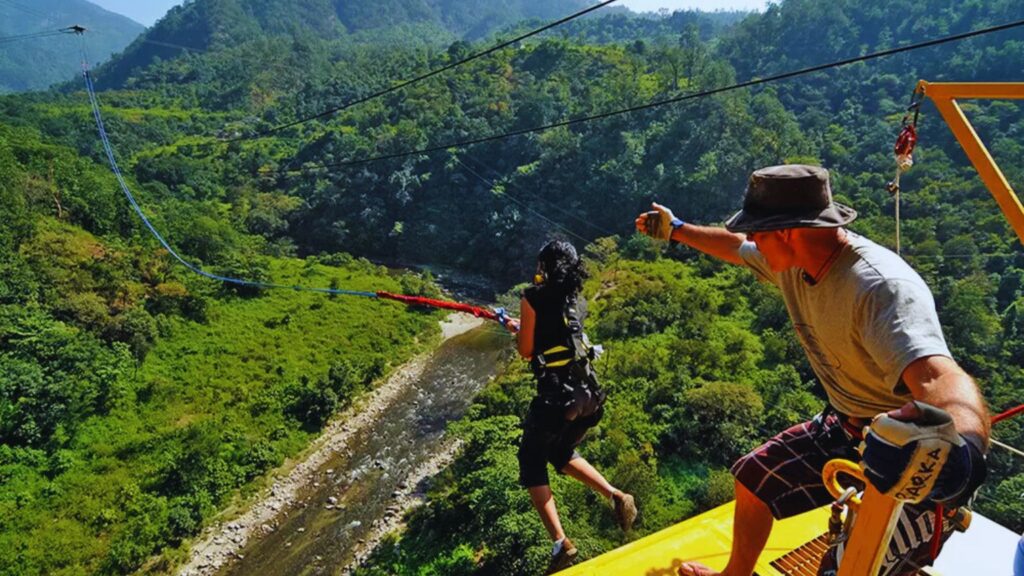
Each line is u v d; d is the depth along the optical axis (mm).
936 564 2777
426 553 21312
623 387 30703
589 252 53438
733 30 123625
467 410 31047
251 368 33938
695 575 2523
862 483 2084
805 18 106562
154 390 30641
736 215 1874
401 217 69688
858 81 90188
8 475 24172
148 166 72312
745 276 43844
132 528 22328
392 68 120438
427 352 39281
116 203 49156
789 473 2205
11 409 26422
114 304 36844
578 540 19266
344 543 22516
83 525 22438
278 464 26891
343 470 26766
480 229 66812
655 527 22219
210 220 53625
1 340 30875
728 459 26406
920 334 1406
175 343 35406
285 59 147750
